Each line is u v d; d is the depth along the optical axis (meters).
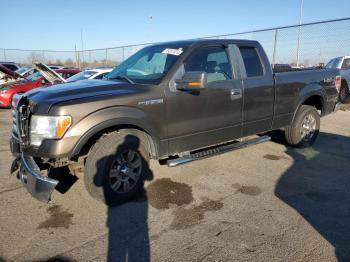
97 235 2.95
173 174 4.45
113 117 3.24
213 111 4.14
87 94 3.29
